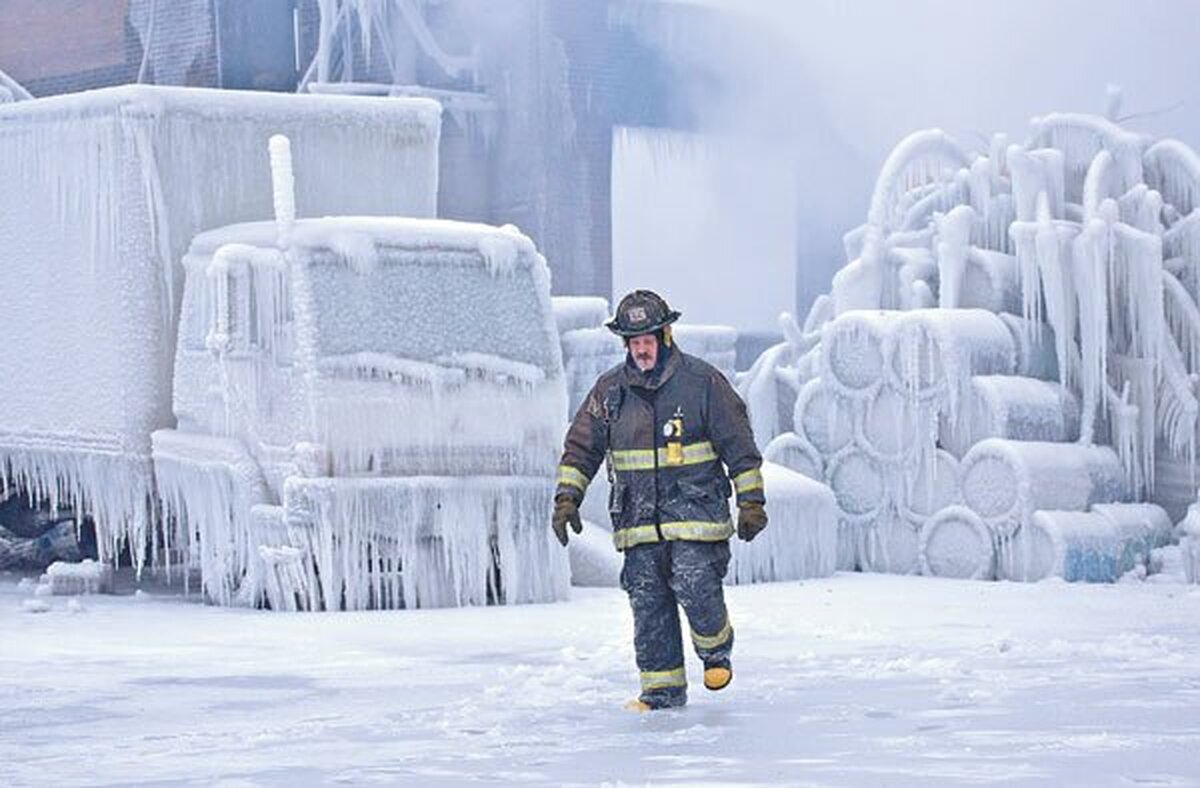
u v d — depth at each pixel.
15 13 97.31
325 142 50.31
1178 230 56.47
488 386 43.78
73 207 49.28
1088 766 18.84
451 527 42.69
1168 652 31.31
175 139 48.09
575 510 25.12
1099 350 54.12
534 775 19.17
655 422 24.70
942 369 52.69
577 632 36.56
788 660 30.70
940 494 52.59
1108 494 53.53
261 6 84.62
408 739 22.34
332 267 43.00
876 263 57.78
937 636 34.88
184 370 46.44
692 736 21.84
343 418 42.22
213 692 27.81
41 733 23.66
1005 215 57.31
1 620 40.00
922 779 18.20
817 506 51.56
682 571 24.45
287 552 41.94
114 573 52.34
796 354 60.25
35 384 50.50
